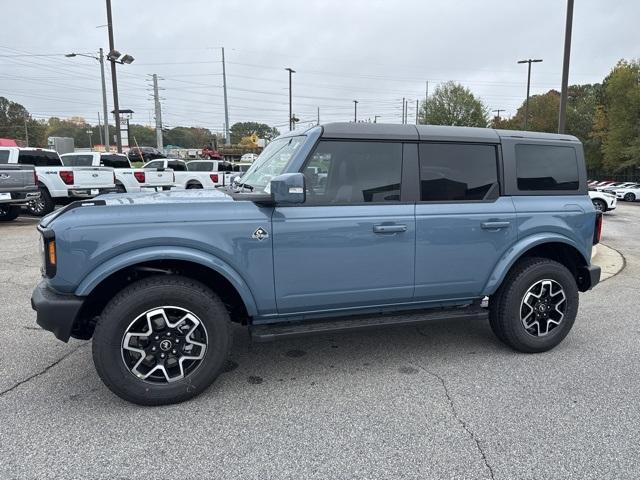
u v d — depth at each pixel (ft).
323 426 9.88
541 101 210.18
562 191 13.75
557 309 13.71
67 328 10.00
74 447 9.05
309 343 14.53
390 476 8.30
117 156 59.52
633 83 137.08
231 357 13.46
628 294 20.70
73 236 9.78
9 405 10.61
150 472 8.36
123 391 10.25
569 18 44.14
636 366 12.93
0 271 23.48
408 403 10.85
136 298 10.09
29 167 37.83
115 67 76.23
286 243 11.00
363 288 11.81
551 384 11.82
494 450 9.06
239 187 13.67
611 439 9.44
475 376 12.26
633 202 104.12
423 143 12.25
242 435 9.53
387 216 11.73
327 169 11.50
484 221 12.60
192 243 10.37
